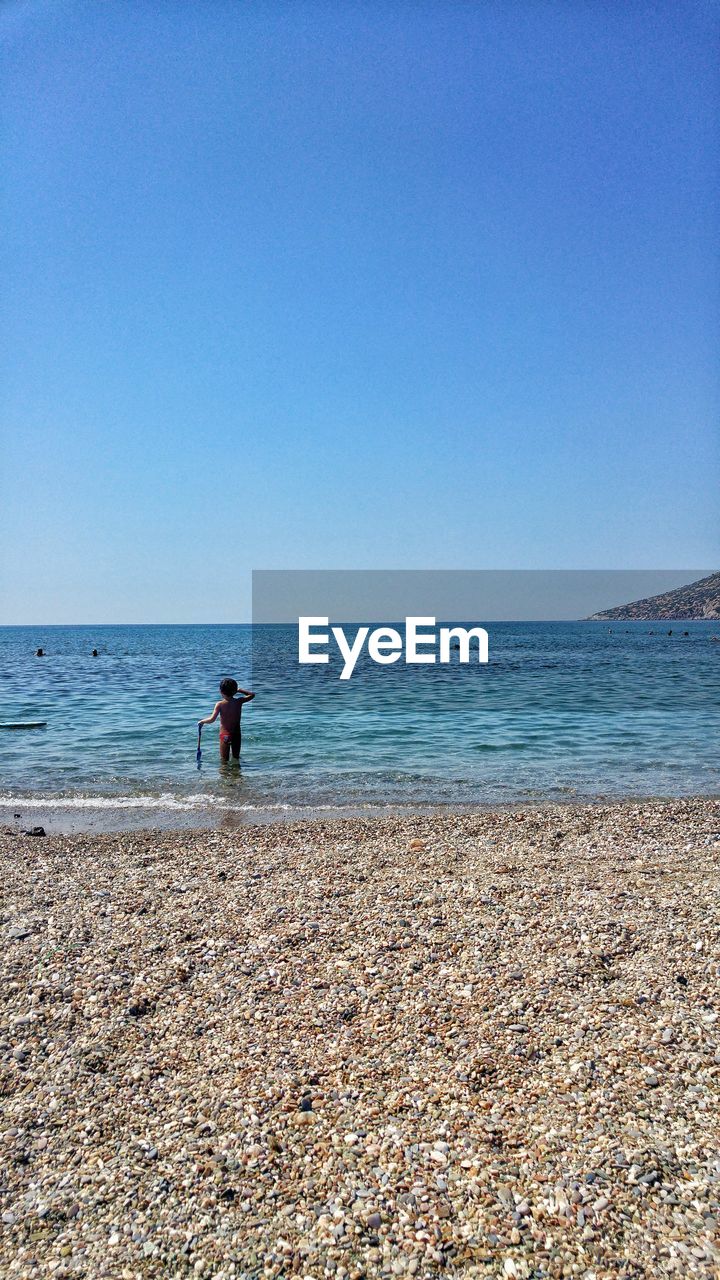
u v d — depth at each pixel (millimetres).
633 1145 2641
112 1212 2426
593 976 3787
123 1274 2203
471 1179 2520
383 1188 2490
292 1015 3514
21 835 6758
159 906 4848
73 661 37250
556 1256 2227
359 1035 3350
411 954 4078
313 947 4188
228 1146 2699
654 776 9250
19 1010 3578
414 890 5055
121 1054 3240
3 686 22703
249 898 4973
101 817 7480
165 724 13922
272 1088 3002
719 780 8992
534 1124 2764
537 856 5848
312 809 7723
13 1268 2230
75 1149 2705
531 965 3912
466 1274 2178
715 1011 3441
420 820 7066
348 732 12727
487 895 4914
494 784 8836
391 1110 2863
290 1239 2309
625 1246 2250
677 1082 2967
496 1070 3078
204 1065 3162
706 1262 2182
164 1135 2764
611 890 4977
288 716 14812
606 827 6715
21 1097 2986
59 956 4105
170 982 3824
